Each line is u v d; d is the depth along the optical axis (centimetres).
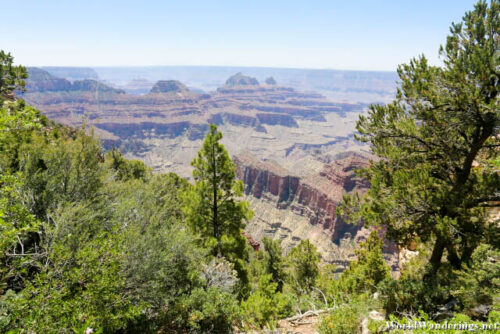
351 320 909
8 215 671
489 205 1179
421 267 1412
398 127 1300
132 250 882
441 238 1169
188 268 1130
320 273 2833
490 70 1023
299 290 2503
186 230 1470
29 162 1094
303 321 1171
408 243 1288
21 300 573
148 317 952
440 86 1177
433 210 1195
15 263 648
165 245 1070
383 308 1102
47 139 1848
